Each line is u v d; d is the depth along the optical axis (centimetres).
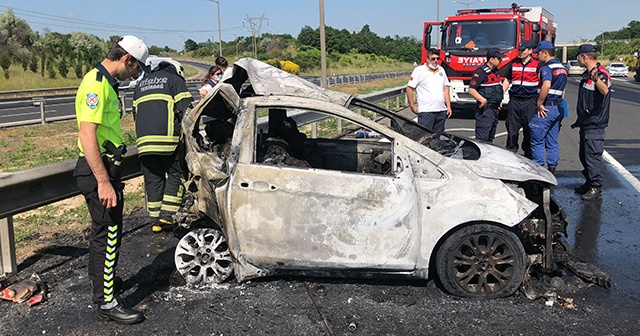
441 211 412
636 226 601
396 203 412
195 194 444
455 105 1647
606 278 438
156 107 520
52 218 656
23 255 527
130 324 387
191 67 8512
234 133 428
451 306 410
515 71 776
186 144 453
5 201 443
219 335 371
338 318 391
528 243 461
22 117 1888
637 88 3266
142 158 541
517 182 430
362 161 561
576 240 558
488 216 409
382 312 400
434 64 832
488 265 420
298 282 452
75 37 6875
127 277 470
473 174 420
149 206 563
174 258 497
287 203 414
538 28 1495
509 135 802
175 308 411
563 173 855
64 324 389
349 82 3934
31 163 1008
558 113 721
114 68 373
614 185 779
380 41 8806
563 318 390
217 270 450
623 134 1251
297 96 443
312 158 558
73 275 479
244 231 421
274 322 387
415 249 416
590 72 685
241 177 416
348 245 416
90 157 355
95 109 355
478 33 1480
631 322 384
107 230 384
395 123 533
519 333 369
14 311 410
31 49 5544
